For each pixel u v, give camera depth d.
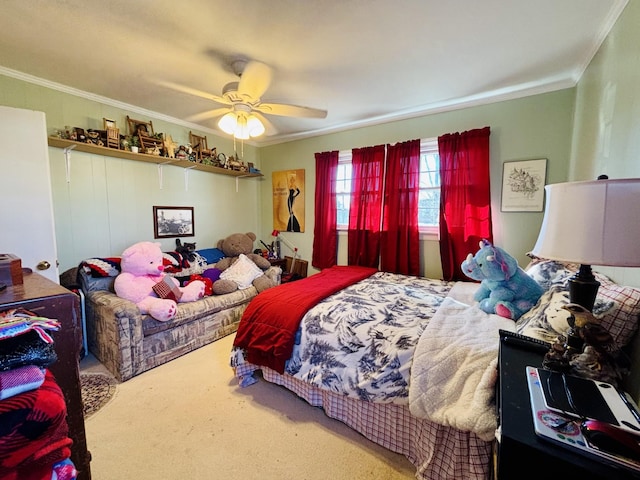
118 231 2.93
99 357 2.33
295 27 1.68
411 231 3.11
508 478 0.68
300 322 1.81
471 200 2.77
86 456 0.90
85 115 2.63
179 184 3.45
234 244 3.71
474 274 1.78
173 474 1.34
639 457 0.59
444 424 1.20
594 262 0.81
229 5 1.49
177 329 2.41
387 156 3.22
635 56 1.32
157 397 1.89
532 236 2.61
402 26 1.67
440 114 2.96
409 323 1.61
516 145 2.62
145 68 2.17
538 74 2.26
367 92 2.58
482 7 1.52
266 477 1.33
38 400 0.58
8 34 1.74
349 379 1.53
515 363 0.99
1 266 0.86
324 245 3.77
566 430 0.67
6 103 2.21
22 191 2.03
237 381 2.08
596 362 0.85
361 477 1.34
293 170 4.11
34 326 0.63
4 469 0.54
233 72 2.22
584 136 2.09
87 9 1.53
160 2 1.48
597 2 1.47
